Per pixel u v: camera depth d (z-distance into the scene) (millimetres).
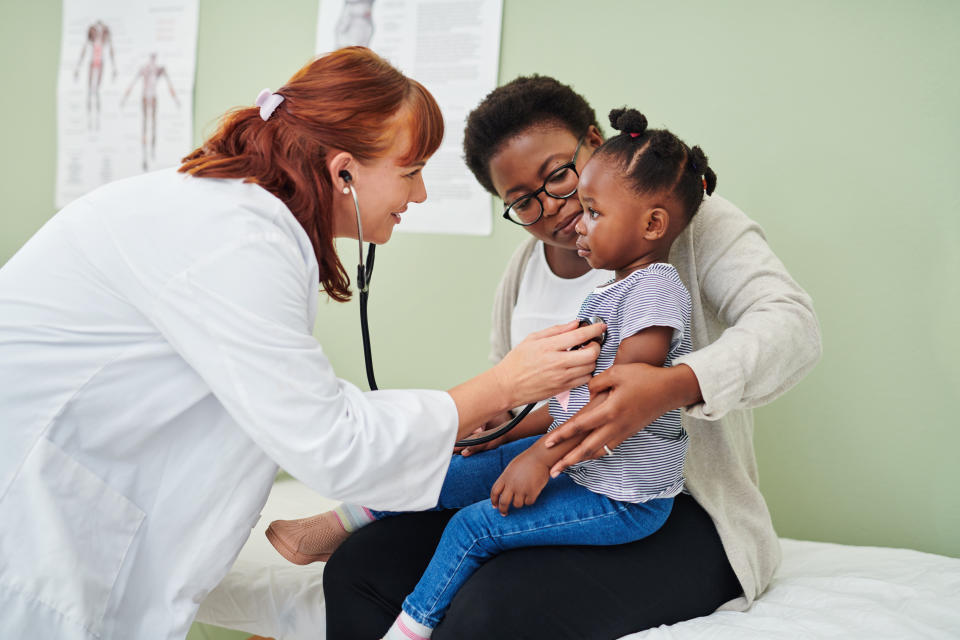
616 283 1095
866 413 1619
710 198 1248
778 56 1645
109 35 2348
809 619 1020
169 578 985
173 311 891
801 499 1687
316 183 999
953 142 1519
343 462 882
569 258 1353
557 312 1348
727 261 1163
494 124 1232
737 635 965
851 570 1272
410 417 945
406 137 1019
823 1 1600
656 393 945
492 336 1505
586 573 1028
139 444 958
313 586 1264
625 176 1066
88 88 2373
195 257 900
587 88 1826
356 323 2129
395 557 1174
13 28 2449
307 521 1284
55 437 907
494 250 1940
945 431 1558
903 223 1565
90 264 925
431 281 2027
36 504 880
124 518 948
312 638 1240
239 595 1284
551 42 1857
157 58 2295
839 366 1635
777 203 1664
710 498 1172
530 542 1048
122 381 932
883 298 1590
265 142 996
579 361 991
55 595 877
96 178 2381
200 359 889
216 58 2234
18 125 2463
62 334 917
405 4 1996
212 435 980
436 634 1014
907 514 1599
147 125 2311
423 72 1982
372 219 1067
